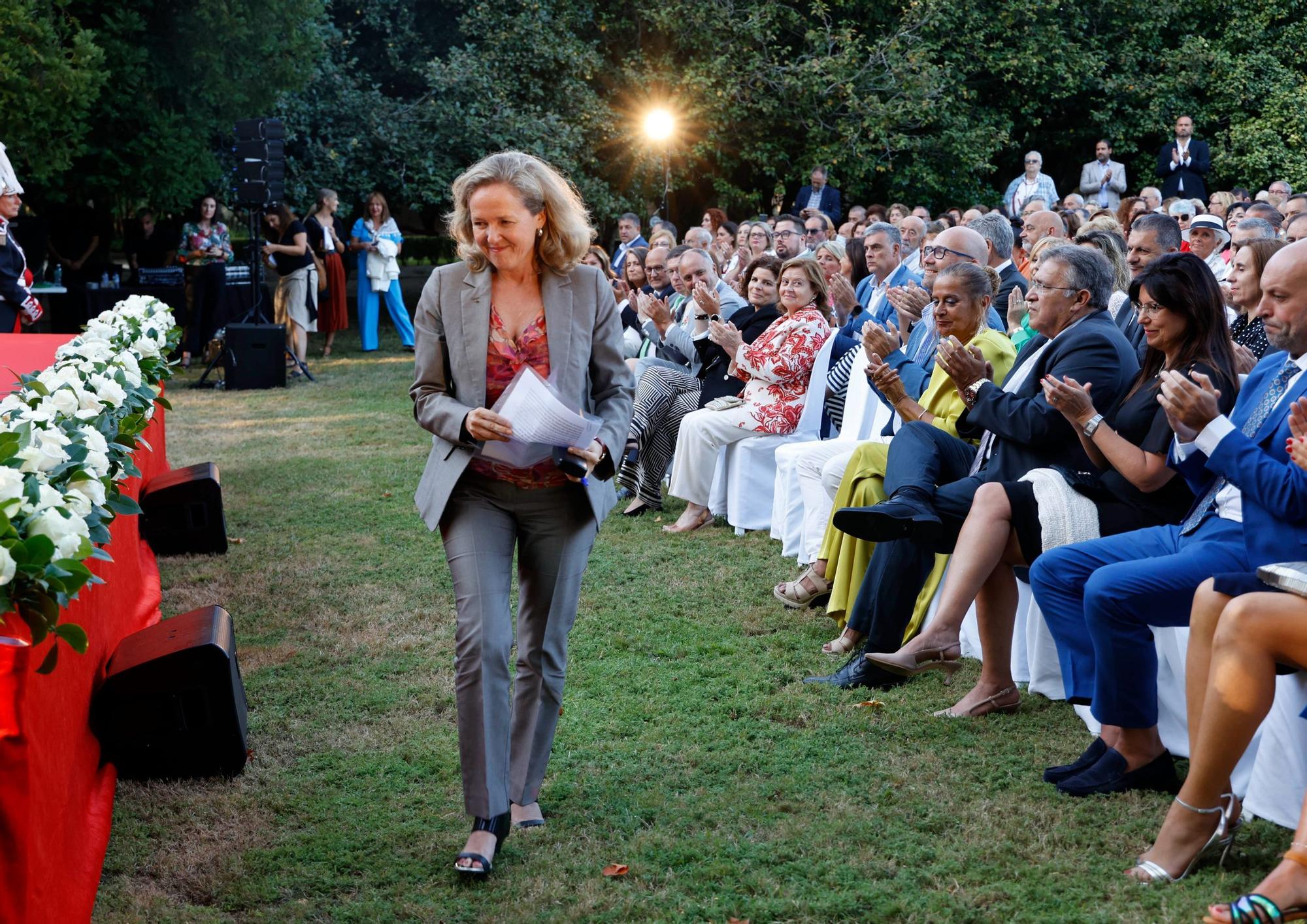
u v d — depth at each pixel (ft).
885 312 22.79
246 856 10.04
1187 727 11.65
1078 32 63.77
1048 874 9.54
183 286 44.83
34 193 43.57
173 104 45.50
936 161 61.11
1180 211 33.01
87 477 9.18
